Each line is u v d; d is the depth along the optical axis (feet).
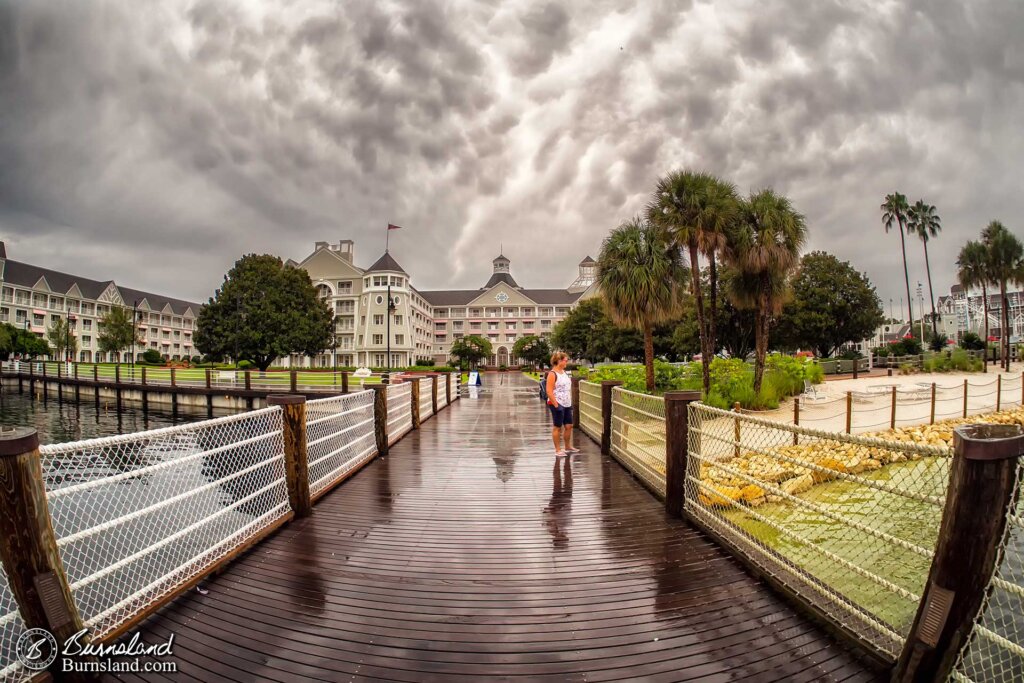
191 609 10.50
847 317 125.80
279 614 10.30
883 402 56.65
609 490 19.83
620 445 25.20
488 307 268.21
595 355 153.17
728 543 13.41
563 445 27.32
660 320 51.26
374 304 198.39
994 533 6.56
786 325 118.73
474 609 10.50
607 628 9.75
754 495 21.57
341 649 9.10
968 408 52.49
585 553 13.43
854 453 30.73
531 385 110.93
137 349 269.85
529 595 11.08
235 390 92.32
